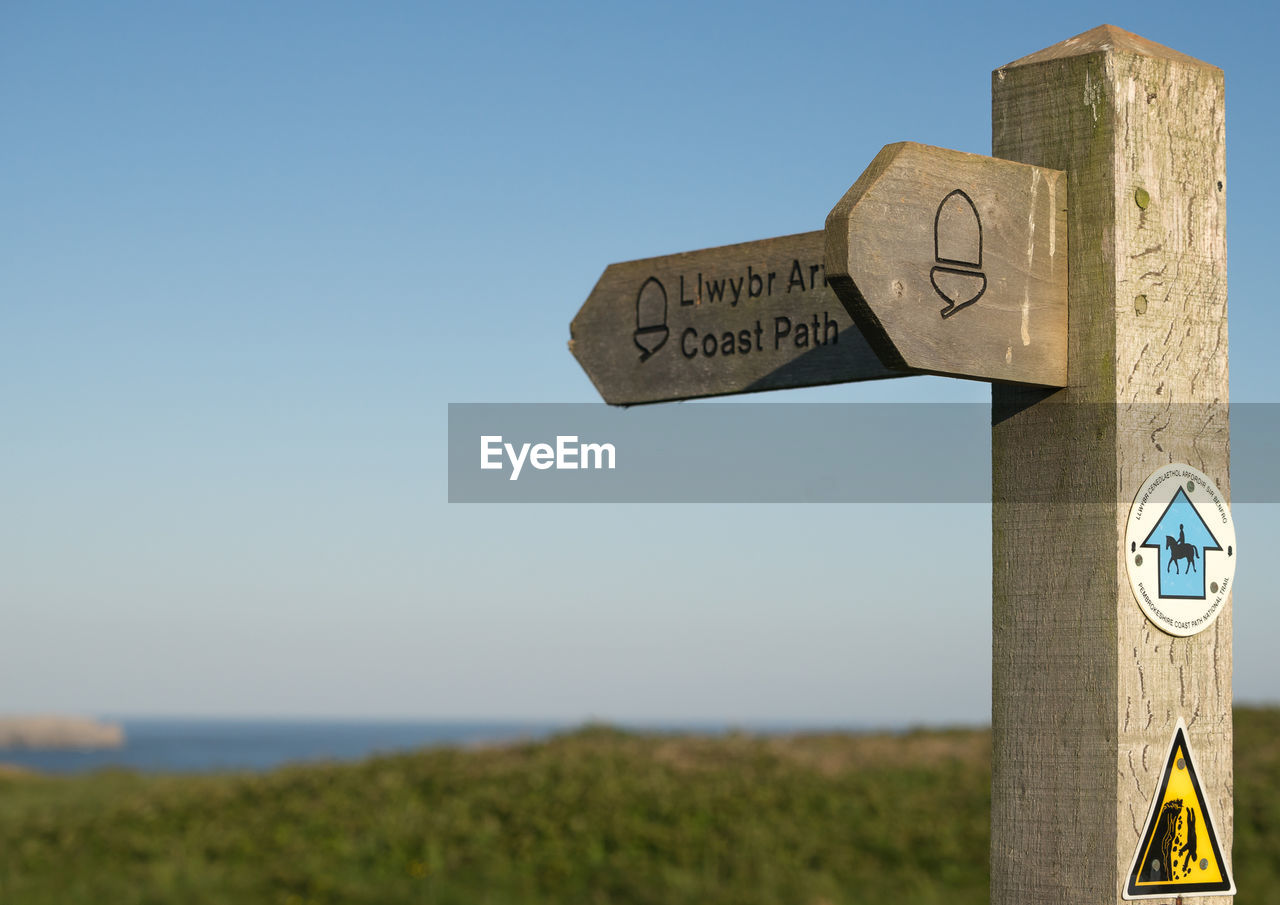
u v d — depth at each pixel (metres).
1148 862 2.08
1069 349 2.17
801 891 9.08
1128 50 2.19
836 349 2.53
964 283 2.03
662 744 16.12
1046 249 2.15
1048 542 2.17
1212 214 2.26
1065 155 2.20
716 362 2.73
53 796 14.75
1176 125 2.23
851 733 17.89
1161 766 2.11
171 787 13.80
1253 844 9.80
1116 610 2.09
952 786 12.73
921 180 1.99
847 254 1.89
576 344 2.97
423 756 15.05
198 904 8.91
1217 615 2.20
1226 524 2.22
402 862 10.05
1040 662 2.16
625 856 10.03
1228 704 2.20
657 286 2.84
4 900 9.07
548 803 11.72
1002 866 2.18
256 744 142.00
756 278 2.68
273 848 10.58
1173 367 2.18
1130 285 2.14
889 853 10.12
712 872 9.60
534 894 9.27
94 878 9.73
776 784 12.80
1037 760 2.15
